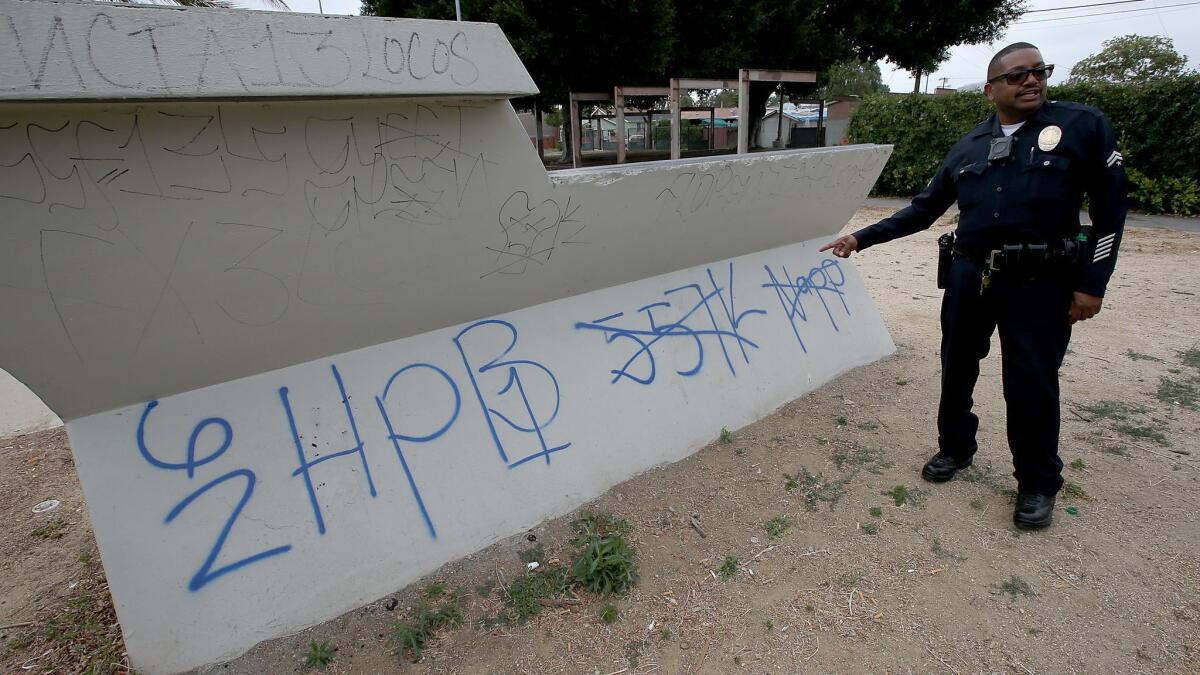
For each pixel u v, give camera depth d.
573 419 2.98
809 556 2.50
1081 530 2.60
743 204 3.58
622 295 3.39
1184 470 3.02
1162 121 11.58
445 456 2.62
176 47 1.52
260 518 2.24
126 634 1.99
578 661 2.04
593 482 2.93
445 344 2.77
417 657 2.07
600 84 16.81
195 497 2.16
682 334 3.51
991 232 2.48
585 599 2.31
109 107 1.57
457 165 2.24
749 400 3.65
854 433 3.48
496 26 2.06
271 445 2.32
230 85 1.60
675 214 3.23
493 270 2.71
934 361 4.47
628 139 31.12
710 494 2.95
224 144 1.77
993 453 3.22
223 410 2.28
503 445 2.76
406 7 15.78
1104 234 2.26
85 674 2.03
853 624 2.15
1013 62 2.33
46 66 1.40
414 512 2.48
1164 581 2.31
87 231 1.69
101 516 2.02
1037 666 1.97
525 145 2.36
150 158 1.68
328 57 1.73
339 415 2.46
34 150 1.53
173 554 2.09
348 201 2.08
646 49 15.26
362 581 2.33
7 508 3.17
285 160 1.88
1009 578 2.35
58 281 1.72
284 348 2.37
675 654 2.06
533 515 2.73
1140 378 4.10
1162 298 5.94
